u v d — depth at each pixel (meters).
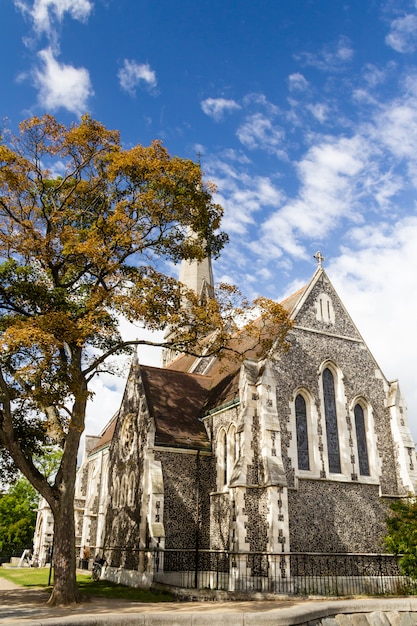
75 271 22.86
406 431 28.66
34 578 29.80
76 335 18.67
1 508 57.03
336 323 29.52
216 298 22.89
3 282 19.86
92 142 22.31
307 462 25.64
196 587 24.03
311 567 23.17
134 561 26.17
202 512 26.45
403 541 22.56
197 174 22.12
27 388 20.58
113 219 20.19
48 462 47.28
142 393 29.94
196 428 28.88
